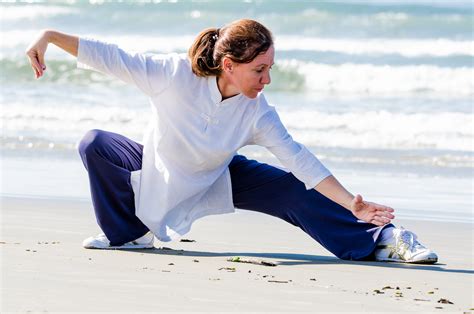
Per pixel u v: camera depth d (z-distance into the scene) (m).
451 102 19.22
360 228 7.17
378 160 14.05
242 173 7.22
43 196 10.59
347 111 18.08
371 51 24.61
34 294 5.36
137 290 5.58
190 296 5.46
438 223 9.57
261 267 6.66
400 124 16.72
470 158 14.34
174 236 7.07
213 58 6.48
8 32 27.73
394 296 5.77
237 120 6.70
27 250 6.99
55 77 21.97
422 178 12.71
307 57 24.00
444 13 27.75
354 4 28.47
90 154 6.95
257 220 9.38
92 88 20.88
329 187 6.74
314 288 5.90
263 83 6.40
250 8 28.86
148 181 7.02
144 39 27.50
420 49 24.61
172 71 6.62
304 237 8.41
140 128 16.73
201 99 6.62
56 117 17.44
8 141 15.19
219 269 6.46
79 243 7.49
